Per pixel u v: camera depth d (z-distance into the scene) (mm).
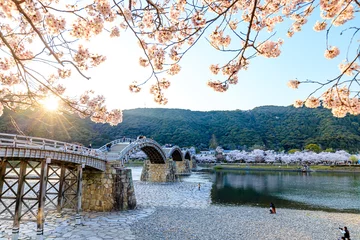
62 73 5285
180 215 24047
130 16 4297
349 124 143000
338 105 5215
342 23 5215
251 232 19062
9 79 6082
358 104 5066
